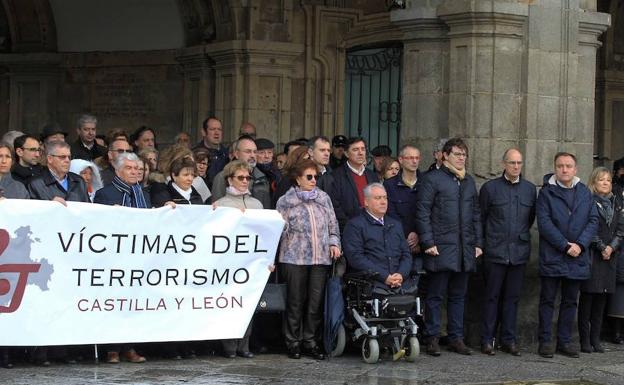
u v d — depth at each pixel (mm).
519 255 12062
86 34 20781
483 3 12852
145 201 11125
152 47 20281
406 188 12133
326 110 19344
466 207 11883
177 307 11016
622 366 11703
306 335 11484
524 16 13086
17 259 10438
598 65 21359
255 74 18609
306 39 19172
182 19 19719
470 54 12992
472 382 10570
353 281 11305
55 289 10570
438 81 13273
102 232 10727
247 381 10203
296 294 11391
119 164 11000
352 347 11883
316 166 11477
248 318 11242
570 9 13414
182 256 11031
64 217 10586
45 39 21000
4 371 10406
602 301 12578
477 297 12523
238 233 11219
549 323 12172
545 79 13289
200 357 11398
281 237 11453
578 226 12047
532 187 12211
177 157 11297
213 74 19266
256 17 18672
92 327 10711
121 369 10625
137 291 10875
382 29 19219
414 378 10609
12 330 10422
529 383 10695
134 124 20422
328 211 11492
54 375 10250
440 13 13062
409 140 13453
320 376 10547
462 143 11914
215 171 13312
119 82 20547
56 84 21016
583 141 13664
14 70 21078
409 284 11469
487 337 12141
